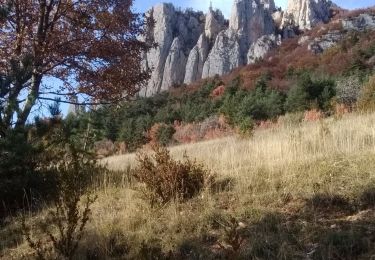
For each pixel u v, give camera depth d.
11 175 7.26
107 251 4.92
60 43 9.70
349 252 4.21
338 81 39.50
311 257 4.22
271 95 41.69
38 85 9.49
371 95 16.95
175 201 5.99
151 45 10.94
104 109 11.03
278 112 37.91
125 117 59.75
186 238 4.96
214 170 7.25
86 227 5.50
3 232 6.29
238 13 153.75
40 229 6.00
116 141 44.03
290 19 165.75
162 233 5.18
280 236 4.60
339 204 5.25
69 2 9.70
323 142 8.13
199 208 5.73
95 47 9.70
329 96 36.34
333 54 92.12
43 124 8.04
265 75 78.00
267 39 143.38
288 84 66.12
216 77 105.81
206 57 144.38
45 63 9.55
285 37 153.00
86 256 4.89
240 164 7.50
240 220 5.20
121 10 9.95
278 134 11.38
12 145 7.22
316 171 6.11
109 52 9.78
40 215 6.58
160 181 6.28
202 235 5.00
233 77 93.69
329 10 172.12
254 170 6.82
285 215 5.15
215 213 5.39
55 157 8.06
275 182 6.09
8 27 9.40
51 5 9.55
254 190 6.02
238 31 151.00
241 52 143.88
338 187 5.53
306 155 7.25
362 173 5.73
